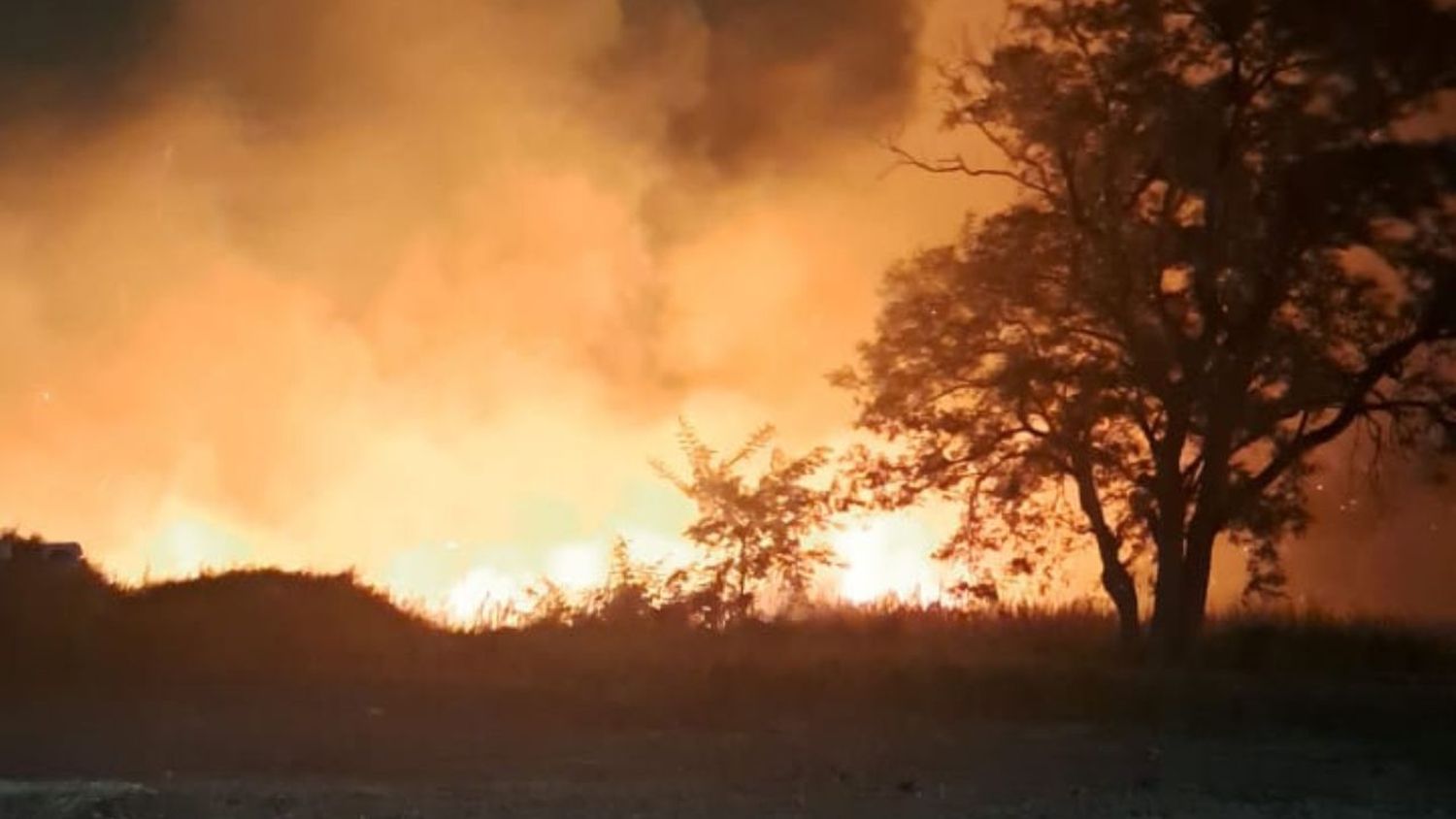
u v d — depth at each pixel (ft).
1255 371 82.23
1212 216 82.02
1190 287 82.28
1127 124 82.74
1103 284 82.74
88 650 69.92
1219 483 82.99
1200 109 81.76
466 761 54.19
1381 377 82.02
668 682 69.72
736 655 75.41
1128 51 82.79
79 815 42.88
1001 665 75.51
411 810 45.29
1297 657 83.05
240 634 73.41
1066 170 83.71
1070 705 68.28
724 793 49.32
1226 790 52.19
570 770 52.80
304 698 65.16
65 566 78.64
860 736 61.05
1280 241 81.56
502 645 75.56
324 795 47.26
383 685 68.08
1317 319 81.97
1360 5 80.79
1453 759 59.36
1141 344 82.94
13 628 70.69
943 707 68.08
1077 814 47.29
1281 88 82.69
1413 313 81.30
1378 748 61.62
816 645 80.48
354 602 79.61
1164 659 82.28
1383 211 81.20
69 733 56.85
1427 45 81.20
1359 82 81.51
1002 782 52.37
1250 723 66.28
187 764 52.37
